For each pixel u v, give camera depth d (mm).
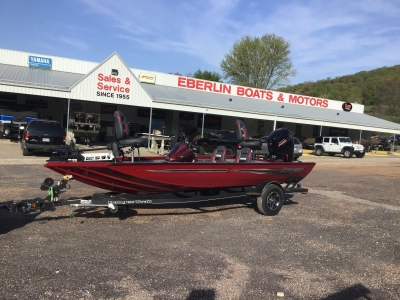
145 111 28203
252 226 6258
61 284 3717
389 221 7160
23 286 3635
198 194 7895
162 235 5477
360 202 8992
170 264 4379
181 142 7125
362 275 4406
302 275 4289
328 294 3836
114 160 6043
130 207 7109
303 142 33500
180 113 29281
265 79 57469
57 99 25625
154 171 5840
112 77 20984
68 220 5996
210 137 20203
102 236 5270
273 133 7969
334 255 5039
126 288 3707
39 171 11156
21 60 25266
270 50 56406
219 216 6840
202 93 29969
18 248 4641
